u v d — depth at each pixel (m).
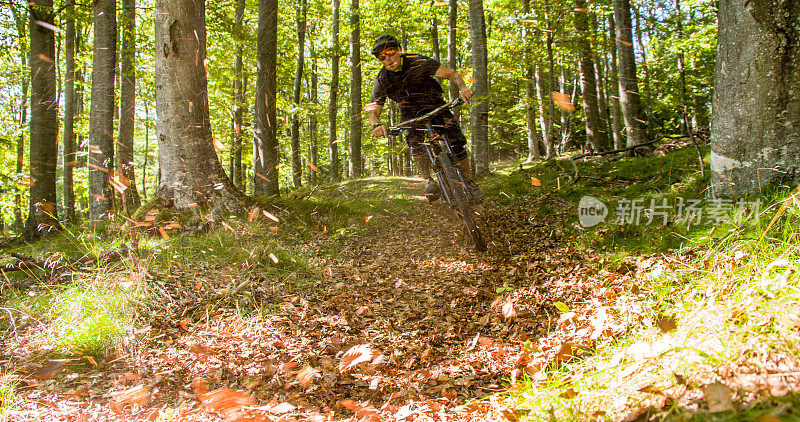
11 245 8.99
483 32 10.90
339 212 6.74
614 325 2.66
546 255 4.58
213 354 2.91
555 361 2.47
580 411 1.86
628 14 9.24
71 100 13.89
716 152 4.00
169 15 5.87
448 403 2.34
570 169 7.24
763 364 1.58
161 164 6.09
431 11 16.73
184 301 3.61
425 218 6.59
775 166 3.59
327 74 26.31
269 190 9.71
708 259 3.08
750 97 3.68
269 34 9.54
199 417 2.14
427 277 4.45
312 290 4.08
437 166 5.04
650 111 16.17
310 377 2.33
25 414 2.21
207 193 5.98
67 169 13.96
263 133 9.65
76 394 2.41
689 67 18.80
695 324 2.15
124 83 10.88
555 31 13.16
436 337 3.15
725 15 3.82
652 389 1.71
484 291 3.91
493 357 2.80
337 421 2.17
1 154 17.00
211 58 11.87
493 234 5.44
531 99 16.91
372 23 18.39
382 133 5.09
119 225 5.45
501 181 7.77
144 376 2.63
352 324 3.40
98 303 3.26
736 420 1.25
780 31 3.47
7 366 2.65
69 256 4.72
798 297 1.93
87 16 9.13
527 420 1.98
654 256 3.73
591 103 13.46
